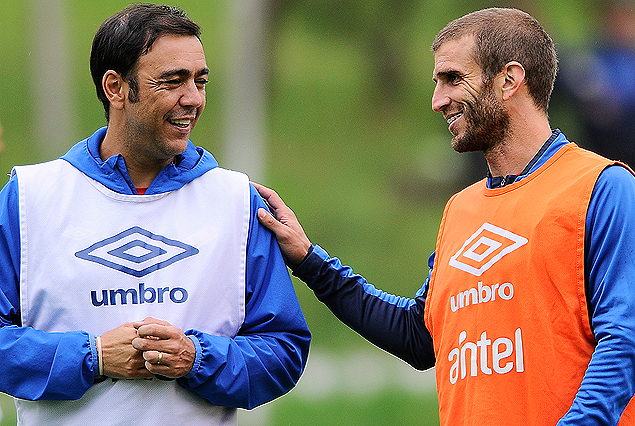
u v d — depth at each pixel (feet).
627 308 31.78
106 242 35.86
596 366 31.68
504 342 33.58
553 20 149.07
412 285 123.24
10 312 35.58
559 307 32.96
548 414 32.73
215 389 35.40
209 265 36.40
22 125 166.50
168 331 34.19
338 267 41.06
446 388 35.37
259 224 38.42
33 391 34.58
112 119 36.76
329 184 163.22
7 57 183.62
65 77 162.71
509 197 34.94
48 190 36.19
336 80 201.77
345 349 102.68
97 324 35.47
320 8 195.52
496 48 35.24
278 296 37.55
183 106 35.70
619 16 120.57
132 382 35.37
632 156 115.34
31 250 35.68
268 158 170.81
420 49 199.93
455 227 36.73
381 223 147.64
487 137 35.81
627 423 33.06
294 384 38.17
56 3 162.71
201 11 193.67
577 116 115.96
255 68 137.49
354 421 75.36
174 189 36.83
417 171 168.55
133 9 36.24
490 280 34.19
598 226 32.63
